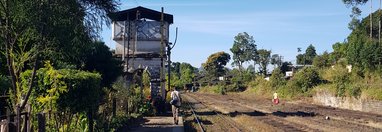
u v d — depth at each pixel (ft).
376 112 132.67
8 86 52.29
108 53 84.99
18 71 41.60
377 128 85.97
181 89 461.78
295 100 207.31
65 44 38.83
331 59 226.99
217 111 139.23
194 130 83.30
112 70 85.20
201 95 312.50
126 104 88.07
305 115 120.37
